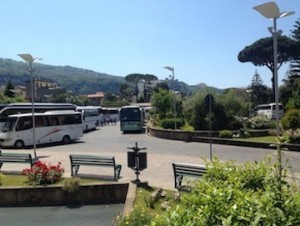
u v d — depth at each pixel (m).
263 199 3.17
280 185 3.84
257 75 79.69
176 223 3.21
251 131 30.92
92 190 12.98
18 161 16.61
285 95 62.34
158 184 13.46
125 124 45.34
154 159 20.27
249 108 39.59
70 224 10.67
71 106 41.31
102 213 11.59
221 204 3.27
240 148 25.33
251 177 4.20
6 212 12.14
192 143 29.58
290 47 71.88
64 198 13.00
